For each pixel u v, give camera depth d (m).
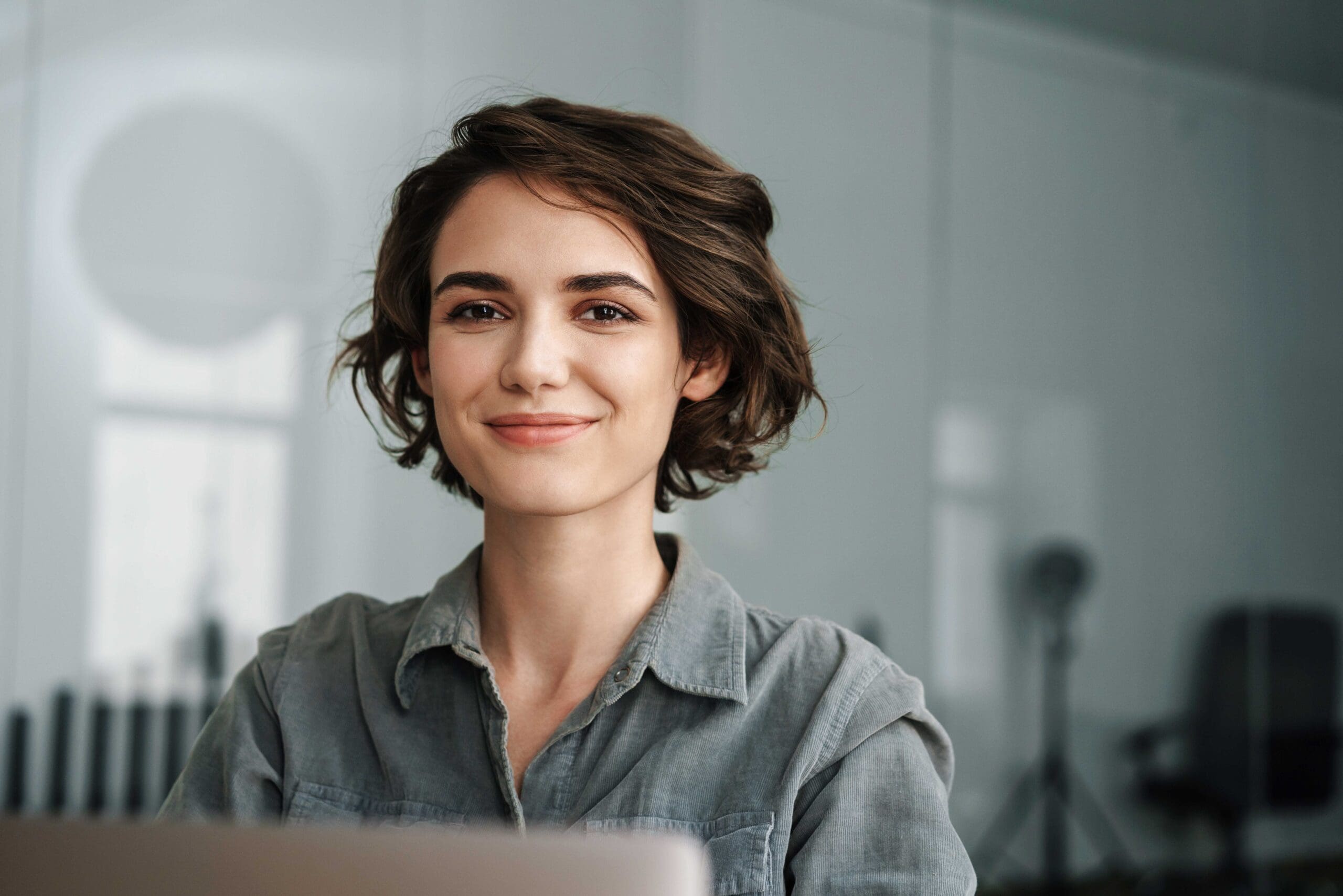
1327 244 3.72
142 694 2.84
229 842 0.51
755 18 3.38
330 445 3.01
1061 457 3.57
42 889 0.52
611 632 0.82
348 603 0.93
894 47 3.51
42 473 2.80
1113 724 3.56
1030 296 3.58
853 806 0.77
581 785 0.80
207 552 2.91
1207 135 3.76
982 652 3.46
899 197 3.48
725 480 0.97
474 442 0.75
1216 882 3.60
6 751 2.74
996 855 3.43
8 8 2.83
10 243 2.81
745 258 0.82
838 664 0.81
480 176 0.77
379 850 0.50
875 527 3.36
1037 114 3.63
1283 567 3.71
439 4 3.16
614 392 0.75
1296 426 3.74
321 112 3.06
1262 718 3.67
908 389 3.42
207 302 2.95
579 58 3.25
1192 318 3.71
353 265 3.07
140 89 2.93
